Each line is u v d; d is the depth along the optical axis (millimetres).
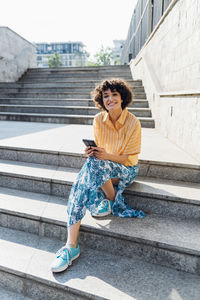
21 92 6984
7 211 1990
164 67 4344
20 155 2750
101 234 1721
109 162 1681
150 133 3916
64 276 1485
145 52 6480
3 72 8133
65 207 2045
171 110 3270
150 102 5027
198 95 2305
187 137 2600
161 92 3936
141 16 8406
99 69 8773
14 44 8828
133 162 1874
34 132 3750
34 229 1953
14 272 1554
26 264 1600
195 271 1527
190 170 2164
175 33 3688
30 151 2684
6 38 8258
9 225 2039
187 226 1765
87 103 5820
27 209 1991
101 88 1727
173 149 2766
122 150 1854
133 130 1779
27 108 5758
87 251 1747
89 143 1603
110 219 1846
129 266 1590
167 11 4086
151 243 1587
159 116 4059
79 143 2961
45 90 7012
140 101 5309
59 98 6543
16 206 2041
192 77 2953
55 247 1795
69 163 2568
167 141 3271
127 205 1902
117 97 1680
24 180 2346
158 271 1547
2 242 1834
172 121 3213
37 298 1557
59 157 2588
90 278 1469
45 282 1471
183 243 1550
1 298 1562
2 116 5434
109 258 1672
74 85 7367
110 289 1383
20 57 9234
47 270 1544
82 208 1615
